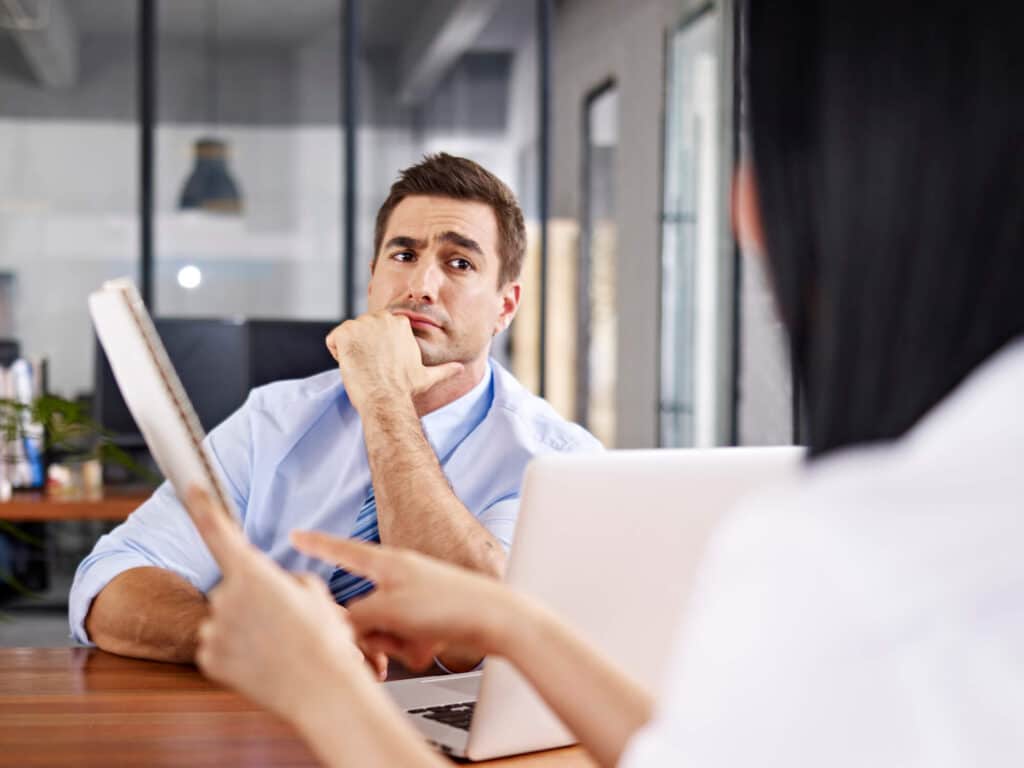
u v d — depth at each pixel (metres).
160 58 6.77
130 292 1.02
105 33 6.73
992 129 0.51
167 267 6.80
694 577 1.11
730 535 0.54
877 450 0.53
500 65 7.07
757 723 0.50
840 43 0.55
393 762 0.66
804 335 0.59
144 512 1.87
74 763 1.14
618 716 0.81
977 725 0.47
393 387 1.80
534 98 7.09
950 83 0.51
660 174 6.82
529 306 7.09
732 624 0.52
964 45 0.51
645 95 6.87
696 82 6.62
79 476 4.36
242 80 6.85
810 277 0.58
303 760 1.15
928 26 0.52
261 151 6.88
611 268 7.02
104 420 4.14
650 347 6.88
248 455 2.02
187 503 0.73
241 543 0.72
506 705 1.13
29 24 6.64
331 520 1.98
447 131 7.04
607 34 7.00
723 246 6.47
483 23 7.05
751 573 0.52
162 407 1.02
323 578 1.94
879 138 0.53
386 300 1.96
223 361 3.51
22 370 4.03
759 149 0.60
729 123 6.40
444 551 1.59
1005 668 0.47
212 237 6.83
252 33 6.85
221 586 0.71
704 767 0.51
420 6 6.98
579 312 7.07
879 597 0.49
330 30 6.92
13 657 1.61
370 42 6.96
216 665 0.70
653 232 6.84
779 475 1.13
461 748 1.14
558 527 1.07
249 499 2.00
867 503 0.51
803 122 0.57
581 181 7.06
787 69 0.58
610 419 7.03
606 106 7.06
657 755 0.53
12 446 3.89
